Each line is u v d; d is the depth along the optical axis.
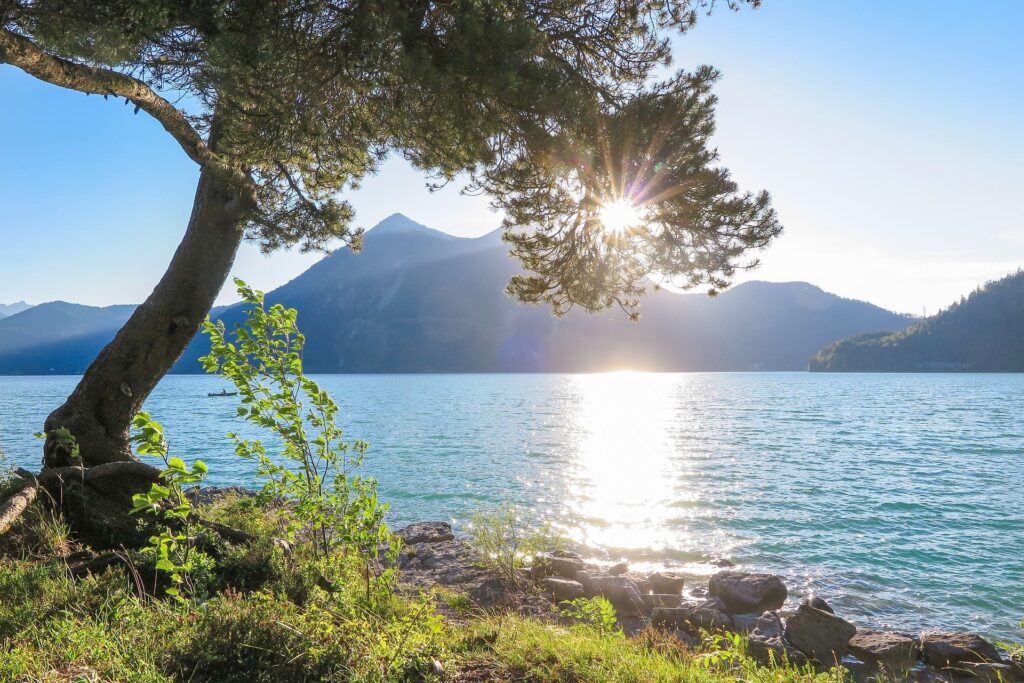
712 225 7.64
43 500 8.31
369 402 105.94
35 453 34.94
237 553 7.29
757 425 64.19
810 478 31.03
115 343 9.58
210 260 9.45
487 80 6.12
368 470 31.61
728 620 9.88
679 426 62.91
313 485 6.25
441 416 74.56
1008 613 13.48
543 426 61.56
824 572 16.05
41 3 5.43
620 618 10.48
